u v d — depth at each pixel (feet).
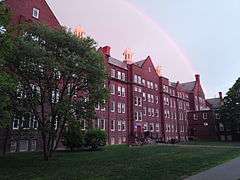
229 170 53.06
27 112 77.77
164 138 220.23
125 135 178.70
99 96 83.56
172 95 250.78
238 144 163.22
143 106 201.46
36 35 80.89
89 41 85.97
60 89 84.89
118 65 183.93
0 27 63.21
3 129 100.63
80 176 49.32
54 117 79.56
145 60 215.51
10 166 64.64
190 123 280.72
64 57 77.46
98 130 119.34
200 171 52.03
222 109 229.66
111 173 51.62
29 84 78.28
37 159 79.51
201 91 315.78
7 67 75.51
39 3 123.03
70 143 110.73
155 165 61.36
